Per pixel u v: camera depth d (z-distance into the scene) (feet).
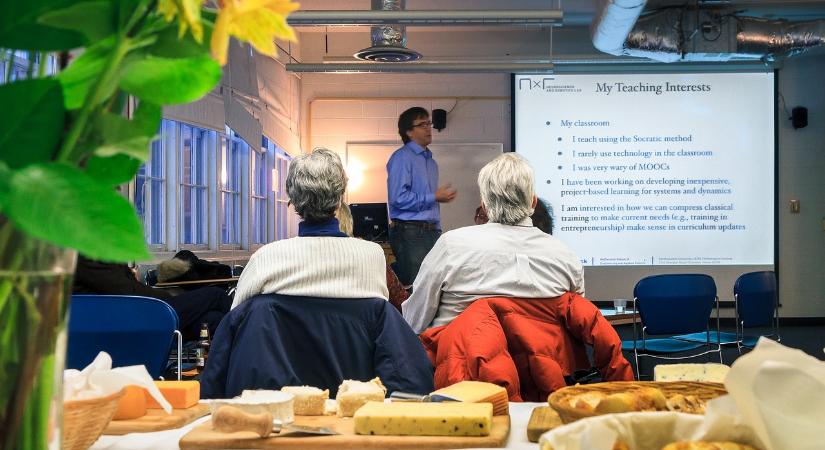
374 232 28.30
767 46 32.01
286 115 33.99
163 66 1.83
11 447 1.80
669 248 35.65
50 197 1.45
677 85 35.47
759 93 35.55
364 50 25.31
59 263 1.84
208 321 15.61
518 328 7.38
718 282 36.32
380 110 37.60
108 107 1.89
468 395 4.17
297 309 6.80
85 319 8.78
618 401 3.23
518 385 6.95
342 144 37.60
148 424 3.94
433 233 26.25
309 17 23.18
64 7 1.70
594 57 32.17
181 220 24.64
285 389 4.40
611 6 26.66
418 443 3.62
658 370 4.15
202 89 1.86
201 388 6.76
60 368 1.91
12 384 1.79
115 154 1.94
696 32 31.96
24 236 1.74
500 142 37.52
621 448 2.54
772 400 2.37
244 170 30.35
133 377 3.43
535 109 35.53
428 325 8.34
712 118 35.53
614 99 35.45
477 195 37.47
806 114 37.63
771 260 35.70
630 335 31.94
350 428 3.92
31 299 1.78
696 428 2.61
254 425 3.60
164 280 17.48
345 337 6.87
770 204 35.60
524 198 8.01
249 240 30.66
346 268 6.92
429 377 6.89
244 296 6.86
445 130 37.60
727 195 35.63
